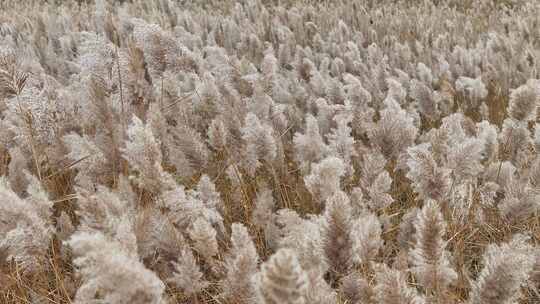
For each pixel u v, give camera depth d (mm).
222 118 2676
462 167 2244
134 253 1506
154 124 2639
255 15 8297
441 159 2396
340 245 1503
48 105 2791
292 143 3322
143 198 2596
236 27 6496
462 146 2236
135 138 1948
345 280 1714
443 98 4195
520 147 2871
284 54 5402
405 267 1822
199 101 3461
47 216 1863
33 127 2723
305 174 2695
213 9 10273
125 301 1173
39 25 6883
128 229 1521
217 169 3035
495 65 5051
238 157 2668
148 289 1182
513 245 1740
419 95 3652
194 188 2859
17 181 2340
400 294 1386
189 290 1801
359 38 6500
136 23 3039
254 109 3229
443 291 1659
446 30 7520
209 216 2025
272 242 2152
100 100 2520
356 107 3357
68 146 2721
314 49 6047
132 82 3064
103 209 1560
